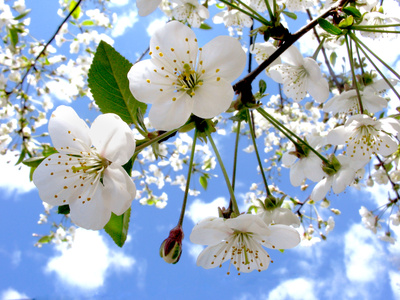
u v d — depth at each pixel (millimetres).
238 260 99
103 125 81
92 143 83
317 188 125
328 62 224
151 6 89
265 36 102
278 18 100
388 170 214
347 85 143
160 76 87
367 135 120
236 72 85
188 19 190
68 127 84
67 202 84
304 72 131
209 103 84
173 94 86
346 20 96
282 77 135
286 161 137
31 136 272
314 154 128
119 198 80
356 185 232
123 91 91
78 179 84
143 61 87
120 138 80
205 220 88
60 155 85
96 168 83
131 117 93
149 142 87
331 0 128
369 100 138
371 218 247
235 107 98
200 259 96
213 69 86
